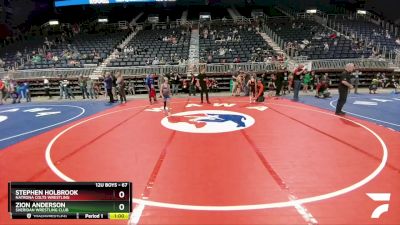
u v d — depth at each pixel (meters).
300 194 4.90
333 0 41.88
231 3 42.84
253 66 21.95
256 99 15.98
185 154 7.10
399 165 6.16
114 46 28.53
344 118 11.18
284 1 42.69
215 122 10.59
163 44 27.86
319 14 37.91
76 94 22.94
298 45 25.64
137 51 25.80
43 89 23.00
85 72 23.17
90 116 12.96
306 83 20.23
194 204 4.62
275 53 24.17
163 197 4.87
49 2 40.75
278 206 4.52
